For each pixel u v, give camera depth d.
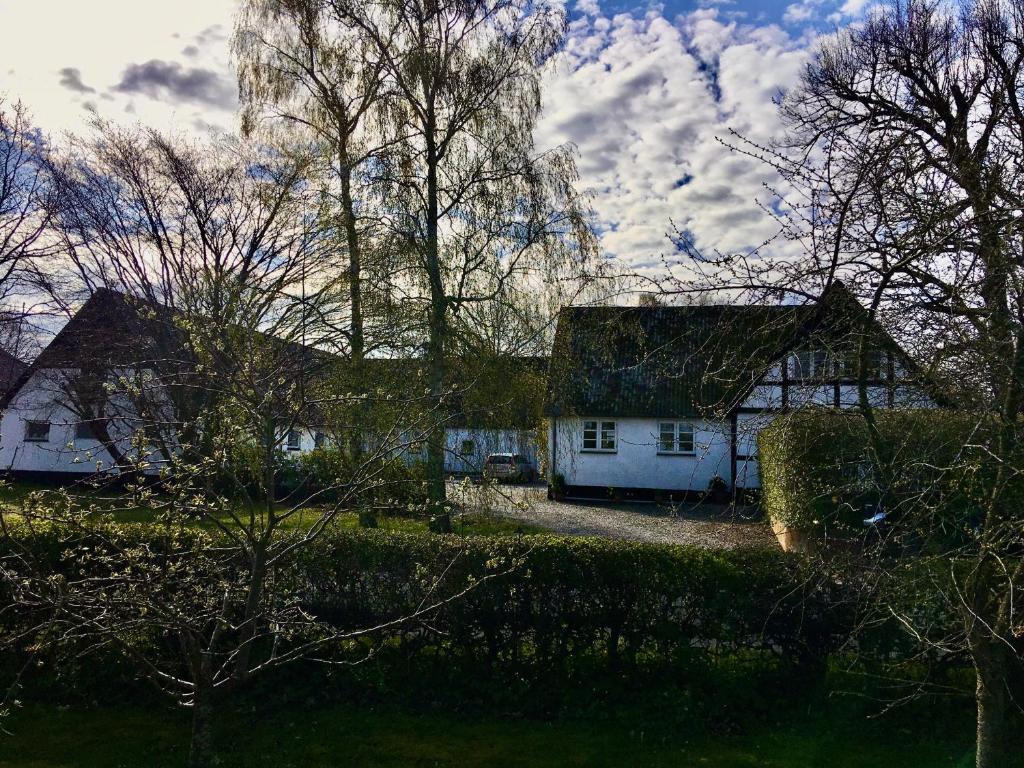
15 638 4.06
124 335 16.70
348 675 5.80
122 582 4.39
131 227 17.30
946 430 4.06
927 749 4.88
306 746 5.02
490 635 5.82
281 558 4.92
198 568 4.91
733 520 5.93
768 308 4.53
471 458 12.19
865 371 4.29
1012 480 3.84
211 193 16.62
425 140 13.27
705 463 22.20
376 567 5.84
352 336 11.10
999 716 3.96
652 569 5.67
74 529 4.65
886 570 3.99
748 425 4.77
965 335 3.74
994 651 3.97
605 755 4.90
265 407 4.48
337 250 11.99
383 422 8.76
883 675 5.24
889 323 4.00
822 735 5.12
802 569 5.31
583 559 5.74
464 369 12.01
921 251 3.73
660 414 22.31
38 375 20.11
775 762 4.75
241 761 4.78
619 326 11.72
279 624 4.61
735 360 4.58
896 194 4.00
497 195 12.88
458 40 12.98
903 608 4.29
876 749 4.91
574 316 13.12
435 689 5.76
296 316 9.55
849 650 5.37
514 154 13.05
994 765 3.92
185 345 5.36
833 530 5.81
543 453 13.95
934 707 5.25
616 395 22.86
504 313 12.72
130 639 4.88
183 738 5.16
